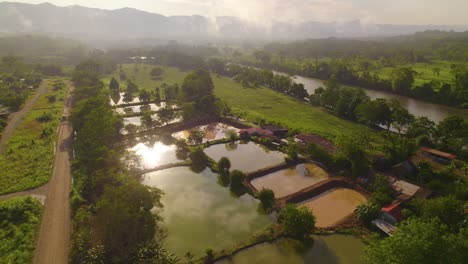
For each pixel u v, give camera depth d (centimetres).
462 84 15388
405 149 7631
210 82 15675
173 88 15188
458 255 3350
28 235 4731
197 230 5188
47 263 4256
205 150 8862
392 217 5172
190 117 11475
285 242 4925
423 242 3331
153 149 8775
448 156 7962
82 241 4344
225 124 11400
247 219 5541
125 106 13562
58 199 5831
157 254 4200
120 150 8269
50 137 9119
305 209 5062
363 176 6800
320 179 7162
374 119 10619
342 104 12238
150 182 6812
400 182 6341
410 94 15925
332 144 8550
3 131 9769
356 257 4644
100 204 4681
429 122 9444
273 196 5884
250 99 15300
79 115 9088
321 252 4731
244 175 6838
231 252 4622
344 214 5766
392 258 3375
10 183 6384
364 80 18588
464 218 4781
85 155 7256
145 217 4691
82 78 16188
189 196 6275
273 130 9906
